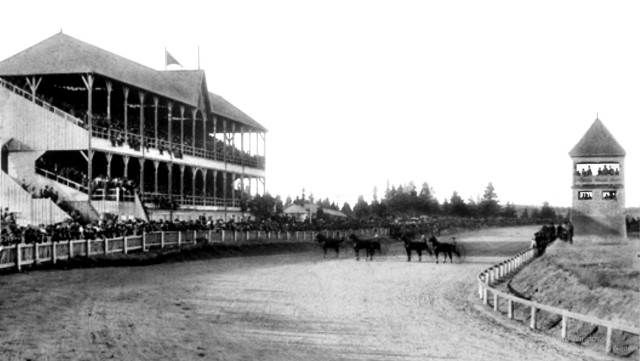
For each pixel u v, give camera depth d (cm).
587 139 6244
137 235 4212
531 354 1694
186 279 3397
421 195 16500
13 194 4466
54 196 4625
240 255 5294
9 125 4859
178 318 2105
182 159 6103
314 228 7338
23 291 2527
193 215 6222
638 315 1966
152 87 5503
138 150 5344
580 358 1656
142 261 4034
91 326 1870
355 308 2527
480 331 2058
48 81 5119
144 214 5062
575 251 4656
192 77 6406
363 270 4400
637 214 12019
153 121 6700
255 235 5988
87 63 4819
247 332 1906
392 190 16550
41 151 4819
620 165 6141
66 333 1755
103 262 3703
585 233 6200
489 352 1705
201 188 7200
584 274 2919
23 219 4434
